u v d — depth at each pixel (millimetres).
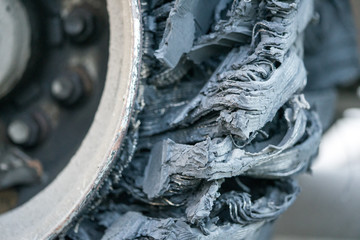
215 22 1164
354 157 1896
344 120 1976
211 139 1101
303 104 1151
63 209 1123
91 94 1277
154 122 1184
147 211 1180
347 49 1561
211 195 1084
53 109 1300
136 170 1181
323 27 1534
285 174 1174
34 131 1290
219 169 1068
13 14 1223
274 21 1113
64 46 1297
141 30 1095
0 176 1282
